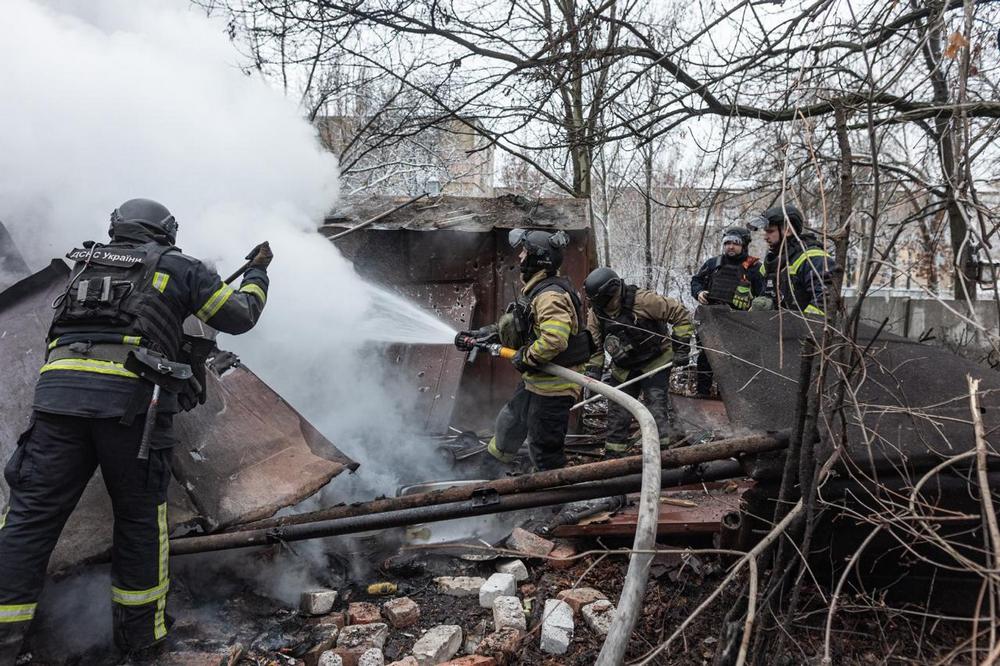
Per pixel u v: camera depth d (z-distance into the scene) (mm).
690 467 2848
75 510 2662
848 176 2125
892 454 2469
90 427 2342
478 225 4996
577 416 5000
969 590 2670
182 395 2609
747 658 2318
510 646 2609
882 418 2588
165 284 2541
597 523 3350
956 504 2484
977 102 2242
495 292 5078
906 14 3982
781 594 2355
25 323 3127
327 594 2863
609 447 4137
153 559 2467
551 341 3348
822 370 2051
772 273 4289
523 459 4383
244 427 3131
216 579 3027
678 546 3314
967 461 2439
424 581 3174
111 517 2688
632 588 1862
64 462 2336
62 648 2539
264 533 2850
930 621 2664
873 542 2590
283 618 2818
